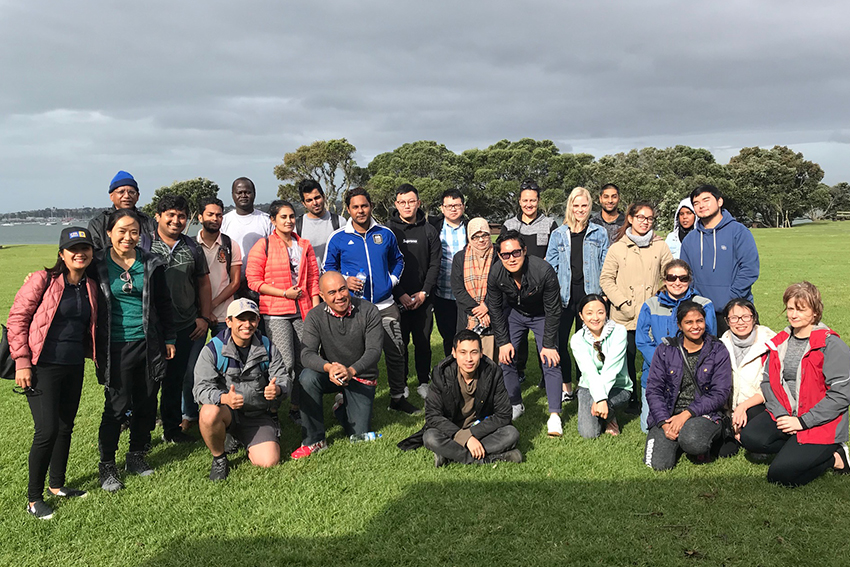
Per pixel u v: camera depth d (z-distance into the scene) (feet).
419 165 250.78
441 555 11.73
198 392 15.76
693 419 15.76
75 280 13.97
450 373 16.55
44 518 13.71
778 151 303.27
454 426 16.51
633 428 19.15
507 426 16.49
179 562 11.87
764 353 16.02
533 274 18.74
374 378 18.29
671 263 17.92
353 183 280.92
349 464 16.43
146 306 15.11
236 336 16.31
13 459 17.54
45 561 12.12
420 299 22.47
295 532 12.84
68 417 14.53
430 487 14.82
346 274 21.43
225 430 15.75
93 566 11.89
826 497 13.56
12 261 107.65
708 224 19.74
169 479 15.74
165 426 18.61
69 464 17.02
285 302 19.88
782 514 12.86
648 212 19.99
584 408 18.33
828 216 298.97
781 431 15.07
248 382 16.44
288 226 20.01
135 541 12.73
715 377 16.20
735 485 14.37
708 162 266.36
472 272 20.85
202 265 18.72
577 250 21.84
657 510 13.21
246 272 20.01
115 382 14.97
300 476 15.69
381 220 260.83
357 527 12.97
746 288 19.19
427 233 23.02
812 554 11.31
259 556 11.98
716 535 12.12
